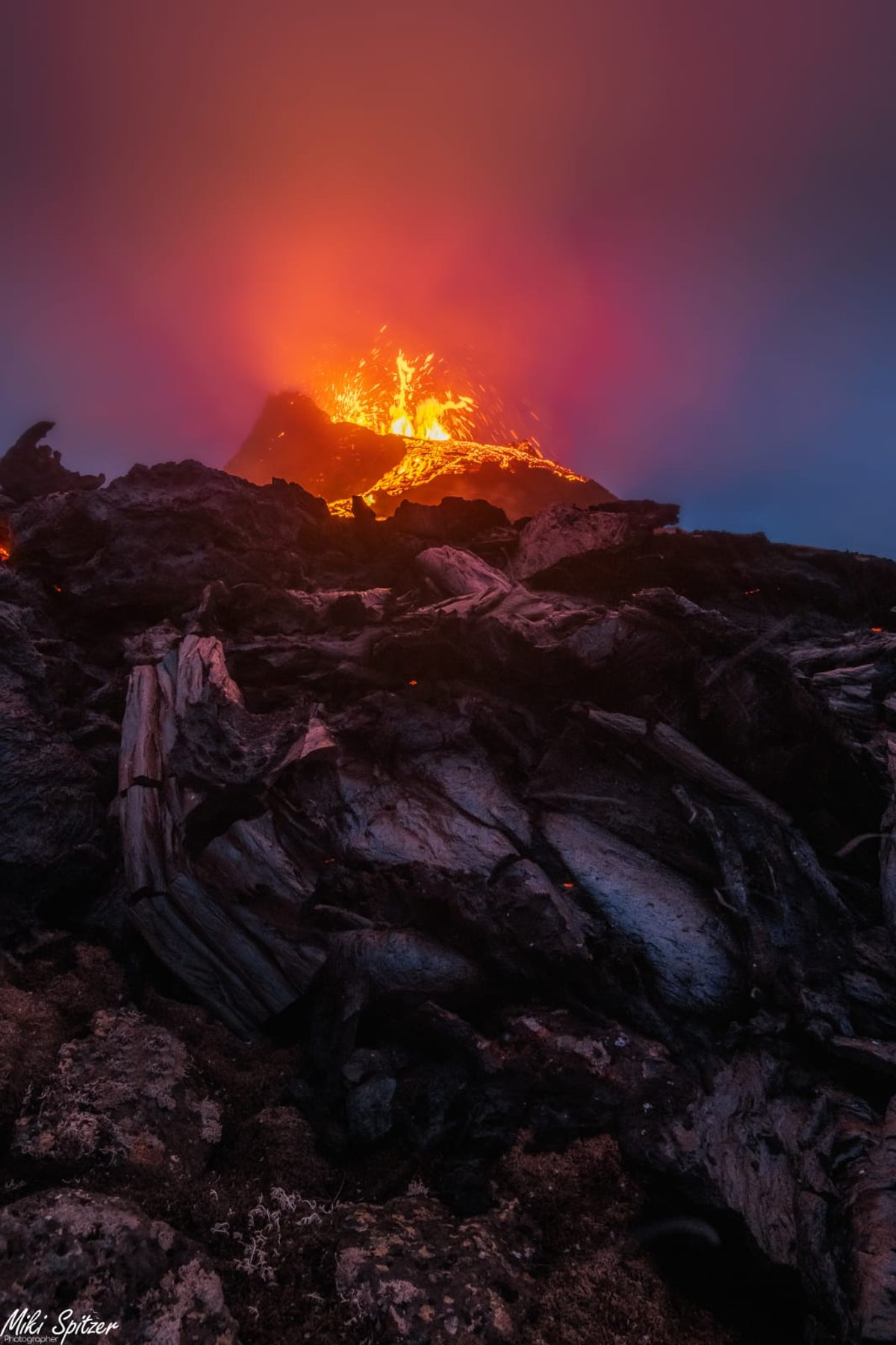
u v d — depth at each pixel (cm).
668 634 652
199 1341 336
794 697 612
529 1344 369
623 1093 470
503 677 700
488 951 527
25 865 536
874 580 896
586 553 845
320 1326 365
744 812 605
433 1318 367
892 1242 382
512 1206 438
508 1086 477
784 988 511
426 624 739
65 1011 497
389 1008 513
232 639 761
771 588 852
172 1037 502
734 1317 408
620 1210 437
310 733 609
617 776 645
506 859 568
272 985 528
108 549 841
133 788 583
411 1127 470
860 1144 438
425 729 665
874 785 607
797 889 562
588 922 548
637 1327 389
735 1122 452
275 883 541
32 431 1188
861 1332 358
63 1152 405
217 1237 398
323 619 795
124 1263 348
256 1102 488
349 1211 421
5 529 998
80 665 769
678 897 564
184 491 896
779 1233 408
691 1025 516
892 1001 503
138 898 545
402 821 593
